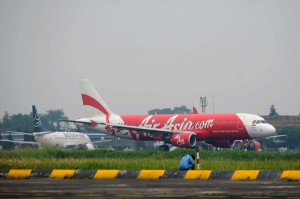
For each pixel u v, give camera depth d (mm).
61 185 98312
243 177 111938
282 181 105312
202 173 114562
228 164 148250
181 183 101000
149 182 104000
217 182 103125
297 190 86562
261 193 82375
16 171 123438
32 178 119062
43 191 87875
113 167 141750
